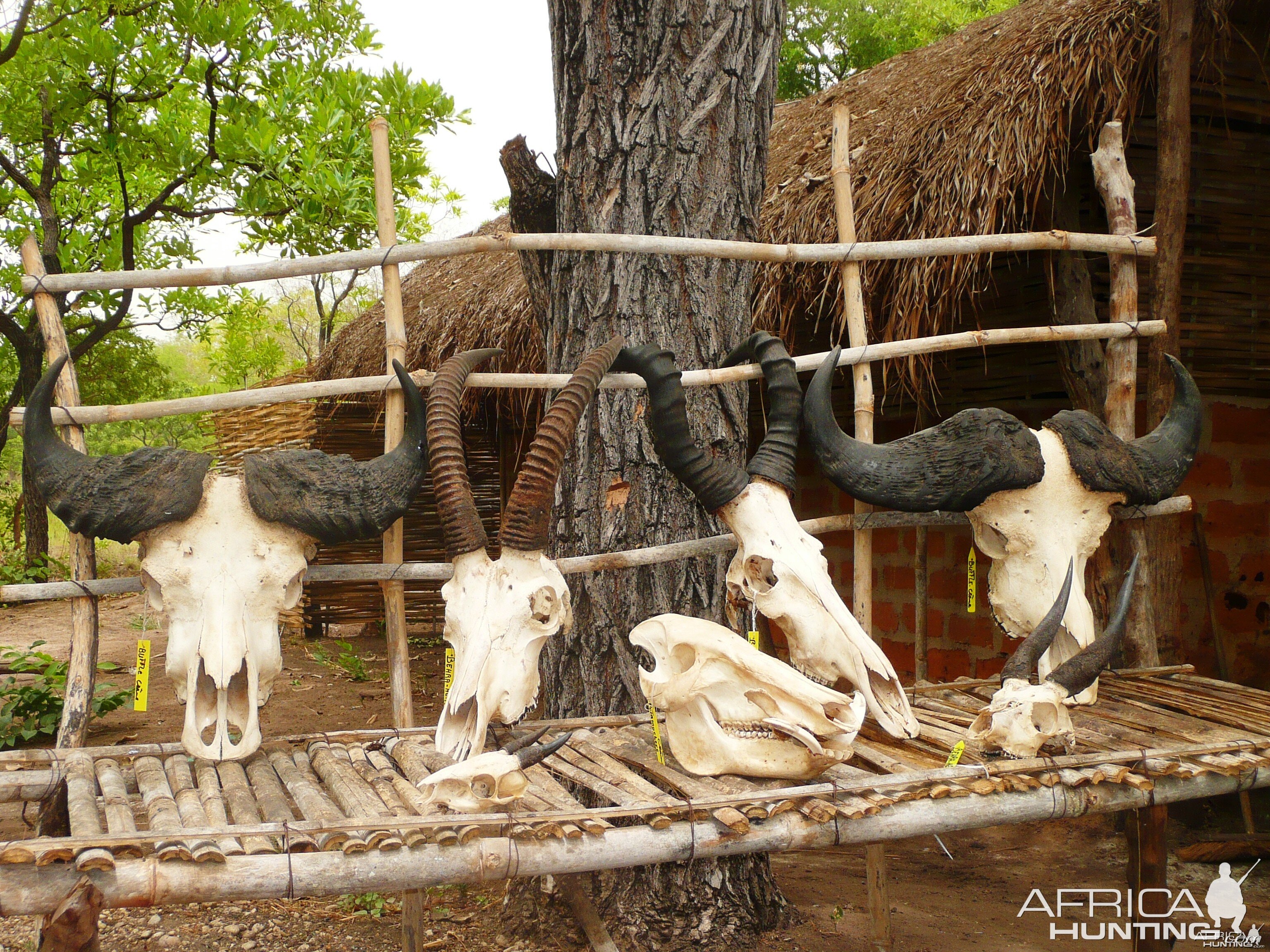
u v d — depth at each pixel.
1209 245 4.82
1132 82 4.03
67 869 1.82
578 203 3.25
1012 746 2.46
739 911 3.15
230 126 7.77
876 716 2.43
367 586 9.50
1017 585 2.93
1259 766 2.59
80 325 11.16
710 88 3.20
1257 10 4.43
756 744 2.33
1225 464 5.17
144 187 9.52
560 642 3.29
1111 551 4.15
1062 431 2.93
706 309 3.21
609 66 3.19
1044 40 4.06
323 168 7.25
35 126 8.78
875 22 14.55
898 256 3.29
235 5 7.98
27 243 2.75
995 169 3.80
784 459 2.65
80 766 2.47
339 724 6.13
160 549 2.38
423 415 2.62
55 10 8.68
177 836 1.90
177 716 6.32
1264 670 5.27
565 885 2.93
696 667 2.36
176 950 3.29
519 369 5.89
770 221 4.68
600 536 3.19
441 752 2.16
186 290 10.95
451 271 8.09
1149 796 2.52
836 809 2.17
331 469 2.51
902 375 4.14
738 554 2.62
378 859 1.94
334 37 8.94
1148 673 3.55
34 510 11.98
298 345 21.00
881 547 5.91
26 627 10.26
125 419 2.77
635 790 2.27
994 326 5.03
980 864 4.07
